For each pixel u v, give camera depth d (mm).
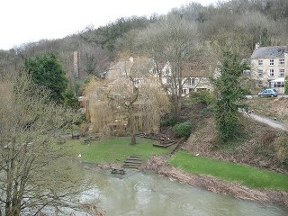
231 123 45562
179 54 55688
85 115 56062
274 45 91062
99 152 48750
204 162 43094
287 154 36219
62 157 31500
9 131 25422
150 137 53812
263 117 50156
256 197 35250
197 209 33312
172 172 42438
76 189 29453
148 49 58938
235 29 95625
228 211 32781
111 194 36875
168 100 53656
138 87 51000
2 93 31688
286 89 63031
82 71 97562
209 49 59844
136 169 44594
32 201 26969
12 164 24484
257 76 73938
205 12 130000
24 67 64062
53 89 62906
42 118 30125
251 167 40250
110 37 126438
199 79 60531
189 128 51781
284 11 115438
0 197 26422
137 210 33188
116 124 52969
